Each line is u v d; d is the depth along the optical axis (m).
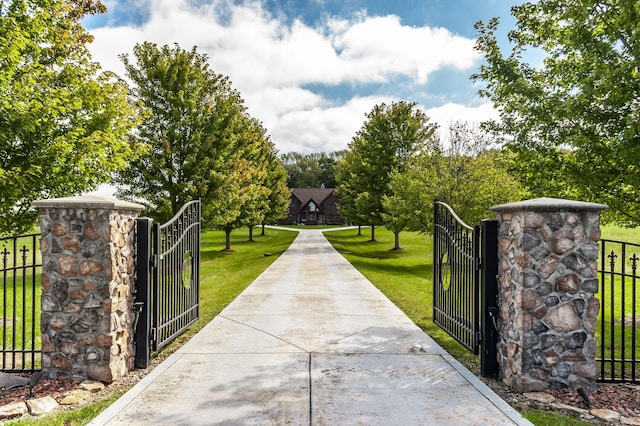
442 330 6.61
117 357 4.47
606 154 6.30
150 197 16.14
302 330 6.47
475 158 16.80
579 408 3.77
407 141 25.98
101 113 9.51
